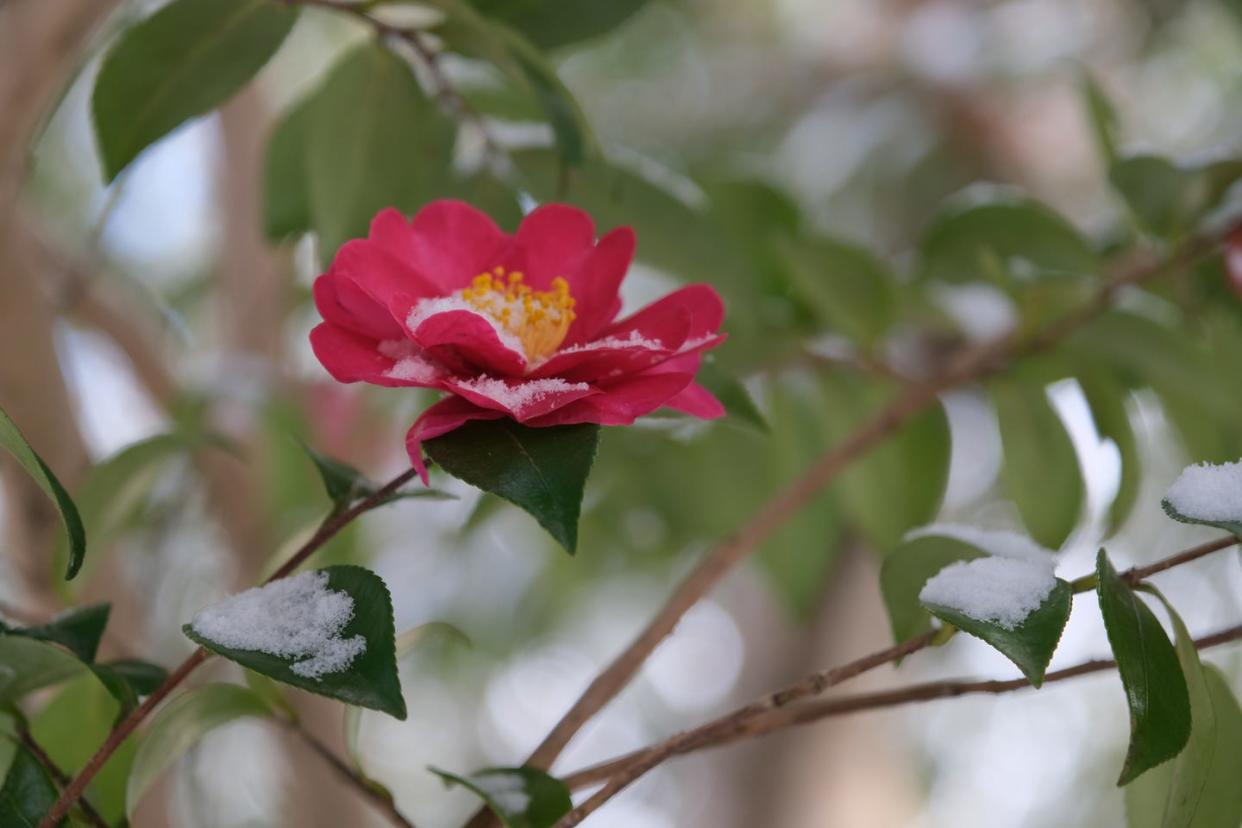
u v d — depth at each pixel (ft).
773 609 6.09
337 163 3.72
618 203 3.79
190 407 4.48
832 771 5.96
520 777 3.38
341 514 3.34
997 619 3.25
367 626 3.23
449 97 3.75
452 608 6.63
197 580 5.05
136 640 4.02
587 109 8.64
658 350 3.28
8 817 3.34
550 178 3.78
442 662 7.20
